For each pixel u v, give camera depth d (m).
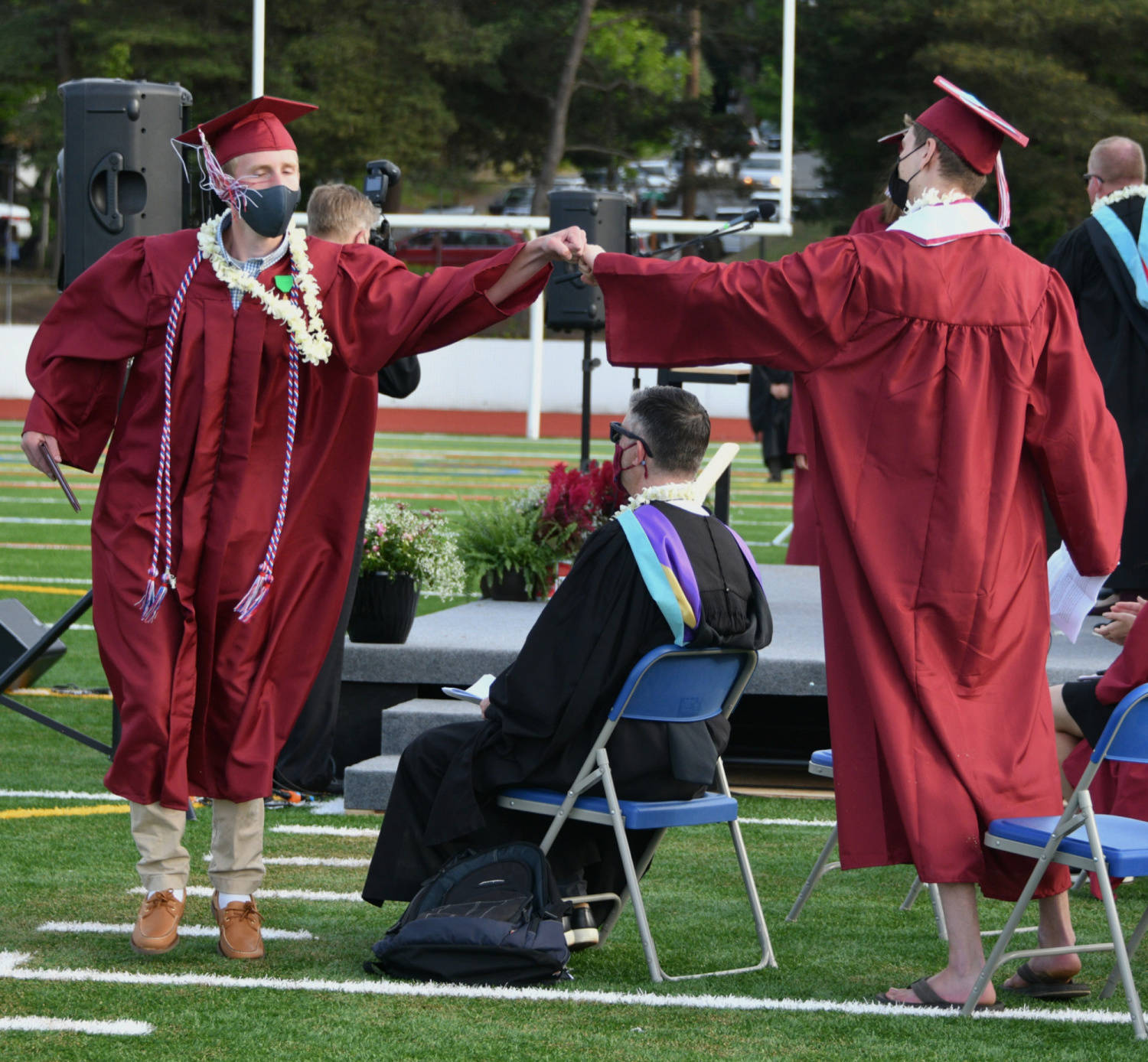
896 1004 9.38
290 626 10.05
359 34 71.88
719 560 9.88
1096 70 75.06
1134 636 10.36
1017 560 9.59
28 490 42.31
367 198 13.48
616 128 82.75
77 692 18.94
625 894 10.65
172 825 10.00
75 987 9.33
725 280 9.38
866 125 75.75
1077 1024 9.09
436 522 15.70
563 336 74.75
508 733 9.79
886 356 9.43
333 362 9.96
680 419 10.06
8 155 99.75
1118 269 16.73
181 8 73.50
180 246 9.88
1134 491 16.73
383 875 10.23
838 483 9.41
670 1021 8.96
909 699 9.33
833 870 12.05
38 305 81.19
